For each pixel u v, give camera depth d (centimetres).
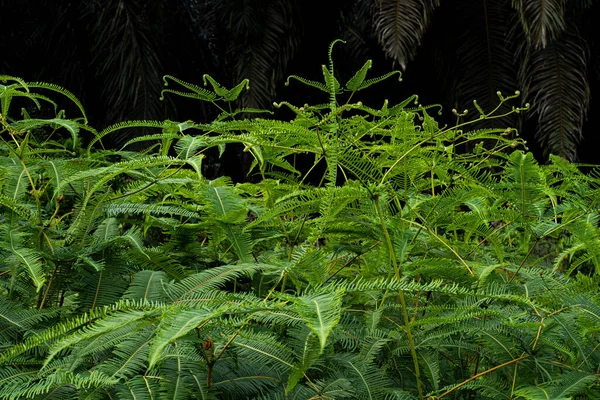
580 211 151
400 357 162
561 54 862
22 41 977
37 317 137
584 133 991
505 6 901
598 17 902
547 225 152
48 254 143
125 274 168
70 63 941
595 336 149
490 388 127
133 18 877
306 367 116
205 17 991
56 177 146
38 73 976
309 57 993
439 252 178
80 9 926
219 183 179
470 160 185
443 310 151
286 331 153
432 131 151
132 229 153
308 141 148
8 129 162
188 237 184
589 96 866
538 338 129
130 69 866
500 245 169
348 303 178
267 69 910
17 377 121
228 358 135
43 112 903
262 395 131
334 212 144
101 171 139
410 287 112
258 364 137
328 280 176
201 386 121
